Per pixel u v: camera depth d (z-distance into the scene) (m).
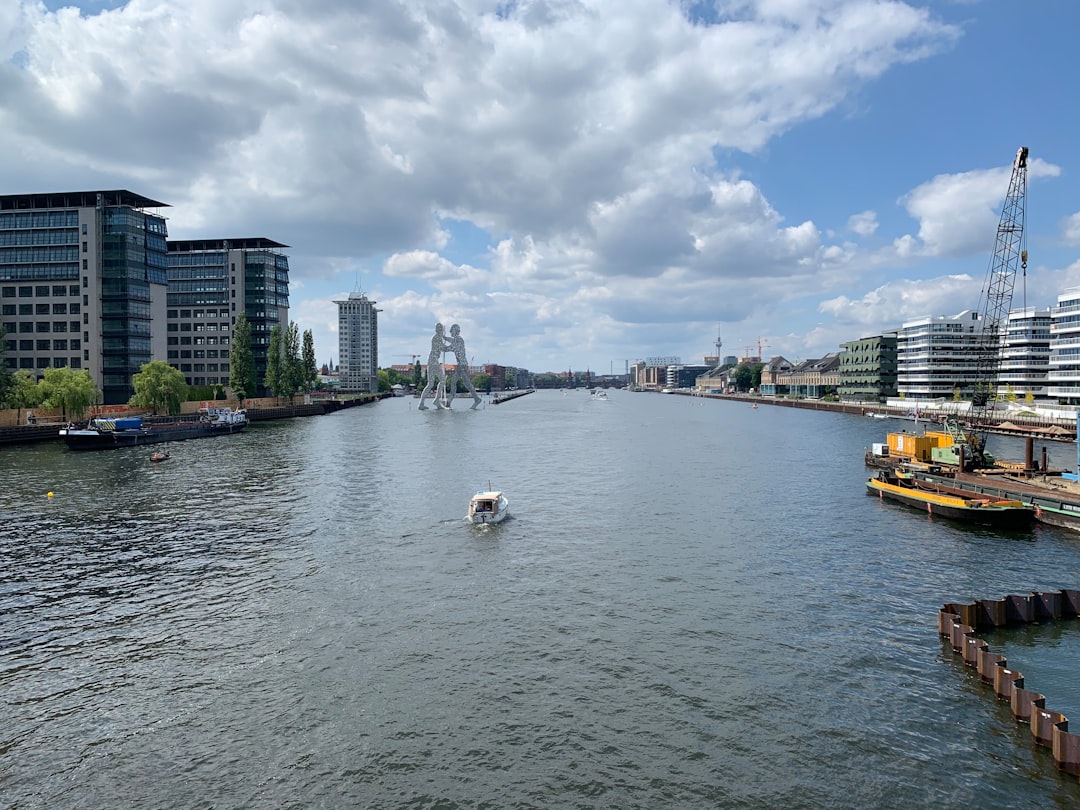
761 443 168.25
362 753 31.58
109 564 59.44
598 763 30.75
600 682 38.00
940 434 111.25
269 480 104.75
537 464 125.69
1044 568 59.59
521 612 48.16
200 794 28.94
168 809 28.08
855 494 94.44
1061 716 31.97
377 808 27.94
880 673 39.31
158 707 35.75
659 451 149.25
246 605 49.62
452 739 32.59
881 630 45.47
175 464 122.62
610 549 64.56
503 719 34.28
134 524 74.44
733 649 42.31
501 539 68.06
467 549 64.31
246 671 39.50
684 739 32.62
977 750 31.98
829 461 131.50
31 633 44.94
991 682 37.84
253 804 28.30
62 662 40.81
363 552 63.16
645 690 37.12
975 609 45.88
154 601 50.53
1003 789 29.27
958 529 73.44
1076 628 46.38
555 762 30.81
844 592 52.91
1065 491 81.38
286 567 58.50
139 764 31.02
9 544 65.94
